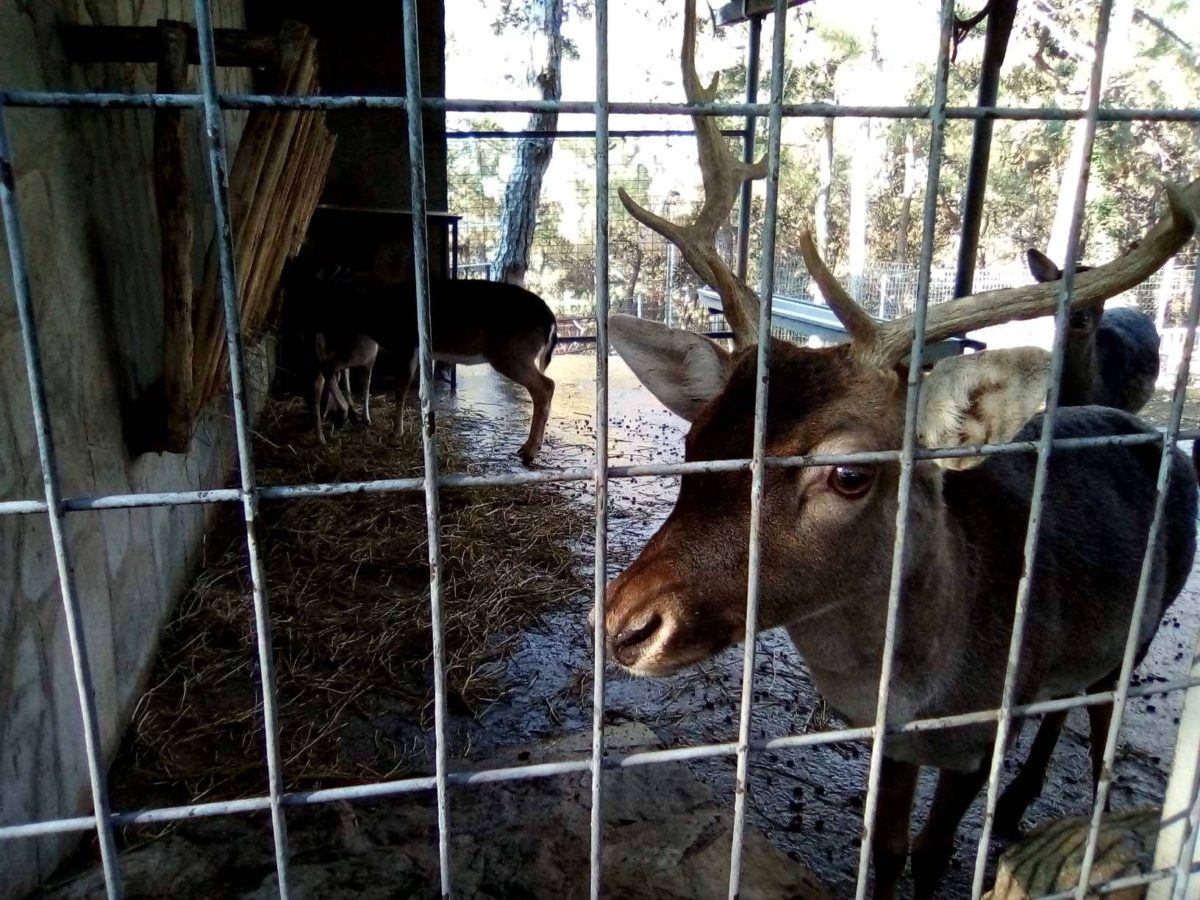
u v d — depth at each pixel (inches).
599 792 50.9
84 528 109.3
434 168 345.1
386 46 335.6
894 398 74.4
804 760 125.1
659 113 43.0
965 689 84.7
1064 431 105.8
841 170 936.3
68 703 100.3
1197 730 64.0
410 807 98.9
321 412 285.6
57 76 111.6
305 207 215.6
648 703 137.8
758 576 50.7
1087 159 49.4
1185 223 60.5
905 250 802.8
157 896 83.4
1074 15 759.1
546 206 770.2
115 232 132.6
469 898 83.6
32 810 88.7
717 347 86.5
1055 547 92.5
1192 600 181.6
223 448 218.4
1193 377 451.8
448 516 206.4
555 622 163.0
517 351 254.4
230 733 123.3
